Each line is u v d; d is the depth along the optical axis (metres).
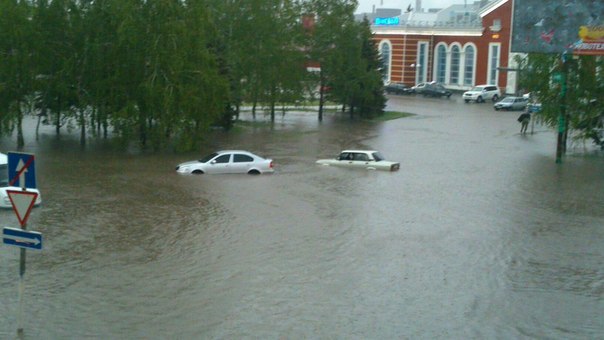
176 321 14.95
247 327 14.69
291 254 20.45
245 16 62.00
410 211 27.02
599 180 35.50
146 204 27.02
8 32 42.47
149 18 42.22
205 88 43.06
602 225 25.27
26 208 13.19
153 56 42.09
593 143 50.56
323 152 44.94
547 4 40.44
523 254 21.14
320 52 68.94
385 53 106.81
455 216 26.34
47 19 43.50
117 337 13.96
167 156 41.19
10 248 20.30
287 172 36.19
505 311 16.06
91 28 43.66
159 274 18.27
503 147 49.59
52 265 18.84
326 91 70.69
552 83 45.84
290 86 64.31
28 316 14.97
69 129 49.41
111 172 34.75
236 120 63.69
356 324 15.00
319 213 26.12
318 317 15.37
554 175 37.09
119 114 41.78
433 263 19.92
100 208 26.09
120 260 19.50
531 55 46.78
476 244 22.20
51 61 43.94
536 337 14.49
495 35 97.06
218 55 57.81
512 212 27.34
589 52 39.75
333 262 19.73
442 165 40.19
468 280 18.41
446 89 98.12
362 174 36.03
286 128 60.03
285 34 63.88
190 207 26.62
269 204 27.58
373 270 19.06
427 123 66.62
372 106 72.31
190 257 19.94
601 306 16.56
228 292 16.92
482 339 14.30
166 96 41.34
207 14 44.00
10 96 43.19
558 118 44.81
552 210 27.86
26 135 49.69
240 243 21.58
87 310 15.48
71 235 22.11
